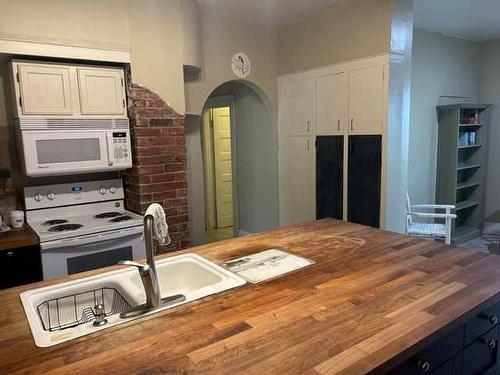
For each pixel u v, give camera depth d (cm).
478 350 141
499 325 151
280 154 444
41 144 261
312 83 389
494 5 370
